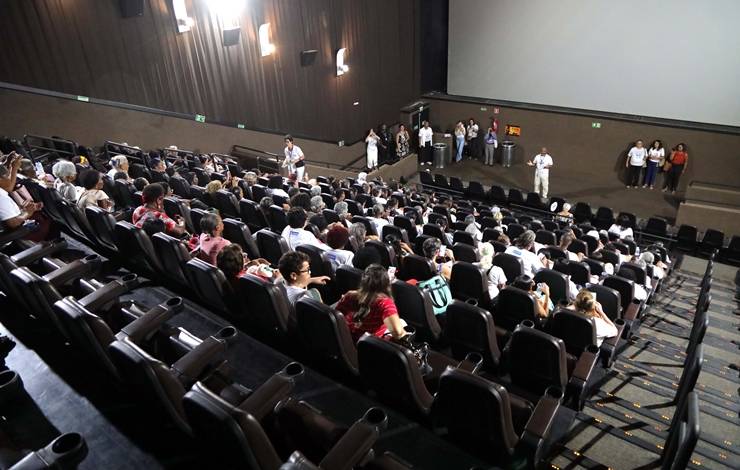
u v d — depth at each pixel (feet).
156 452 9.50
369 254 14.78
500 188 45.39
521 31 53.57
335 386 11.51
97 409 10.44
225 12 41.65
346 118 56.70
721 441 13.61
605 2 48.24
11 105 31.53
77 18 33.47
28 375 11.32
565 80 52.75
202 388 7.64
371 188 36.86
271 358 12.50
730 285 31.65
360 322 11.35
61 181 20.21
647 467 11.85
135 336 10.66
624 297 18.99
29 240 16.40
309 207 22.38
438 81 64.49
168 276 15.35
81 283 12.65
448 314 12.79
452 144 58.54
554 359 11.49
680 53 46.16
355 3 53.67
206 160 36.40
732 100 45.29
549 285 17.95
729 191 41.19
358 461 8.01
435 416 10.15
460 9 56.39
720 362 18.61
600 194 49.06
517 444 9.39
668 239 37.99
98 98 35.35
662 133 47.78
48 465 7.08
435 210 33.40
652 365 17.76
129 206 22.12
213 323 13.87
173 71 39.37
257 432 7.22
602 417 13.89
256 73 45.50
